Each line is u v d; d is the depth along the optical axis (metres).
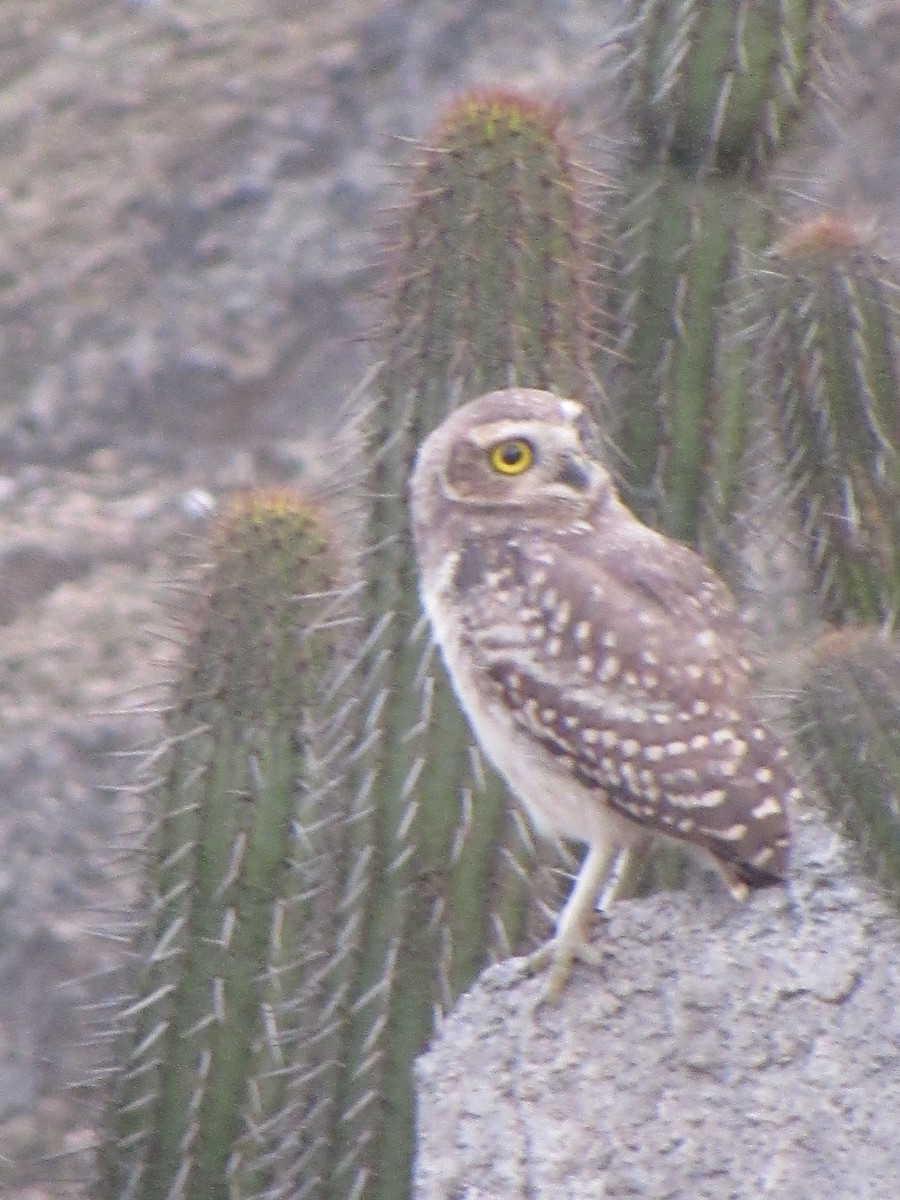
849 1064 8.95
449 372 10.91
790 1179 8.77
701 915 9.47
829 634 9.32
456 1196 9.20
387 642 10.87
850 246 12.37
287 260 26.47
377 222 25.56
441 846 10.81
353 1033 10.95
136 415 25.84
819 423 12.45
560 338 10.98
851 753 8.38
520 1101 9.26
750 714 9.54
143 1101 11.41
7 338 26.50
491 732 10.18
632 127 13.02
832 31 13.19
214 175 27.25
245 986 11.26
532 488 10.17
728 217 12.86
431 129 11.36
